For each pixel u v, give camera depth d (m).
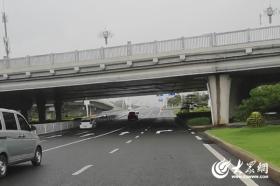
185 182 10.61
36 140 15.29
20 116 14.48
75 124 59.16
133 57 40.44
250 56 37.31
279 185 9.77
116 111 146.50
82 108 131.38
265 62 37.09
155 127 46.53
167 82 50.47
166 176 11.66
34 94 56.94
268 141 18.88
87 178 11.66
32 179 11.85
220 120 39.53
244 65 37.75
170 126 47.91
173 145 22.47
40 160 15.59
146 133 35.78
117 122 67.25
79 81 43.09
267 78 46.91
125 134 35.53
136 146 22.67
